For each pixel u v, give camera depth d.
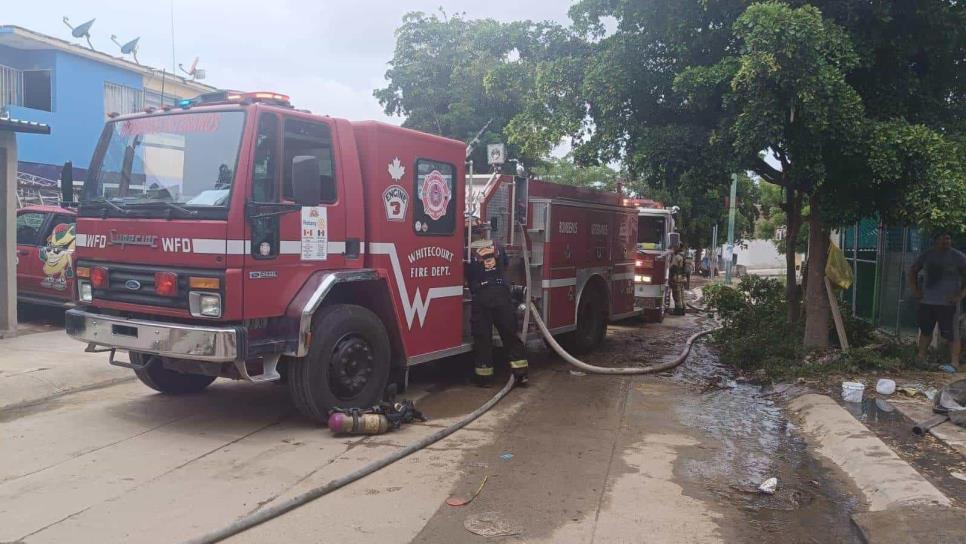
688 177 8.81
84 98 17.31
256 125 5.46
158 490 4.55
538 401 7.46
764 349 9.52
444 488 4.75
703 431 6.41
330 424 5.82
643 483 4.95
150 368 6.75
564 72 9.69
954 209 6.86
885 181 7.50
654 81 8.91
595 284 10.76
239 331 5.27
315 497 4.49
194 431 5.91
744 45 7.62
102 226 5.89
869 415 6.61
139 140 5.99
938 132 7.92
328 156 6.06
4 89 16.56
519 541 3.95
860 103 7.26
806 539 4.09
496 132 18.11
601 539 4.00
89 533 3.88
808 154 7.53
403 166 6.76
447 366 9.21
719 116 8.56
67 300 10.24
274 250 5.55
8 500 4.33
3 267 9.30
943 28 7.82
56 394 7.05
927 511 4.26
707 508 4.53
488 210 8.25
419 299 7.05
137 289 5.66
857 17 7.67
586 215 10.14
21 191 14.99
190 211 5.41
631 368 9.44
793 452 5.83
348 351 6.11
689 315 16.95
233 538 3.89
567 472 5.15
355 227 6.28
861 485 5.01
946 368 8.30
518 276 8.84
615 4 9.20
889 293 11.42
